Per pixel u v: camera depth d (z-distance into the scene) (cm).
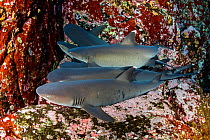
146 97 438
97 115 302
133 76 388
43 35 394
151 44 512
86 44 455
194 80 497
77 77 356
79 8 530
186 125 369
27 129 320
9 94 345
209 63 564
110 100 331
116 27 520
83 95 311
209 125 377
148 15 528
